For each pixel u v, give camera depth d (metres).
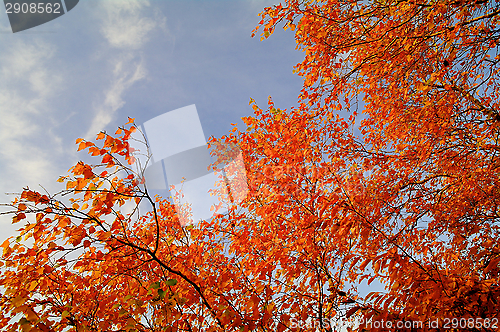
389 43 4.44
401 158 5.57
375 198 5.34
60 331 3.62
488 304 2.73
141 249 3.52
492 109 4.81
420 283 3.16
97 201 3.18
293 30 4.97
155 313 3.85
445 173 5.58
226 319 3.44
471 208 5.36
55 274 4.04
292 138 5.44
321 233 4.52
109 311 4.01
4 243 3.15
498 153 4.91
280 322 3.83
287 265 4.55
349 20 4.46
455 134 5.28
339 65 5.18
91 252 3.67
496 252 3.85
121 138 3.09
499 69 5.09
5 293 3.33
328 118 5.73
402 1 4.07
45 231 3.23
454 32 4.09
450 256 5.38
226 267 5.00
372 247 3.87
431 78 4.85
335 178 4.87
